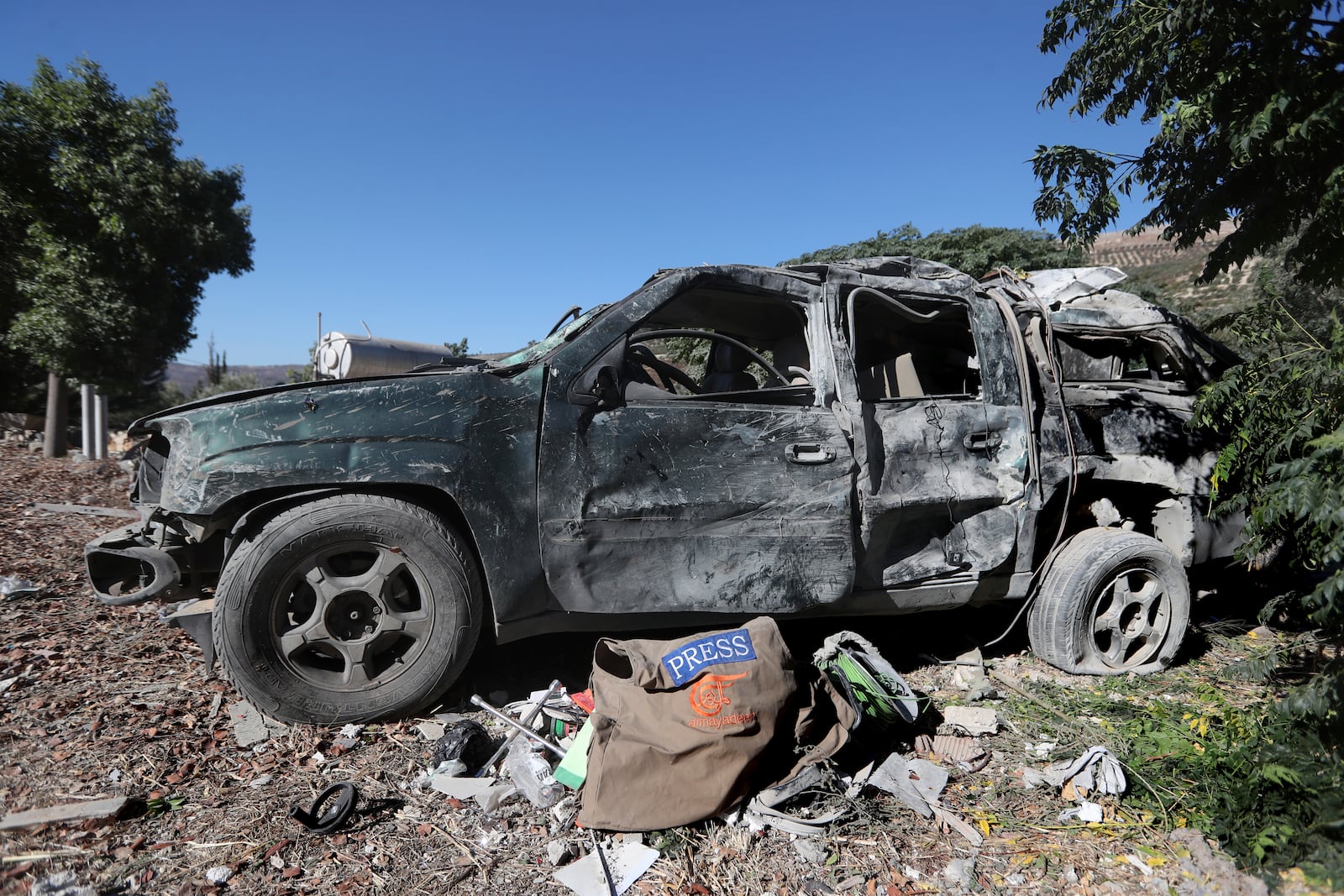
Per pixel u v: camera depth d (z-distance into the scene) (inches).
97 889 79.1
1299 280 156.8
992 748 118.5
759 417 126.3
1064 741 119.7
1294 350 130.8
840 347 132.6
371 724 116.3
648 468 120.0
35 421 619.8
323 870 85.0
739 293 138.6
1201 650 160.4
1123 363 169.5
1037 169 168.2
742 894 84.3
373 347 245.3
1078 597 142.9
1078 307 167.6
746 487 123.0
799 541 124.9
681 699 97.0
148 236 481.4
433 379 117.2
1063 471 145.3
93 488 363.3
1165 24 136.1
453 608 115.4
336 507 111.5
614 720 98.0
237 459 109.7
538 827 95.0
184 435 112.0
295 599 115.7
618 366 122.0
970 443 139.3
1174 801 101.7
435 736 114.1
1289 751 98.4
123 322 468.1
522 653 143.8
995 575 143.8
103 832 88.4
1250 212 151.9
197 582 128.0
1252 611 183.6
